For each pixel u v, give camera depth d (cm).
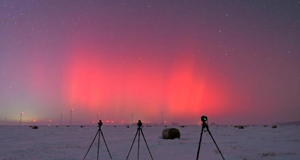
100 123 1391
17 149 1805
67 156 1447
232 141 2380
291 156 1335
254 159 1252
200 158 1341
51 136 3372
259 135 3397
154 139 2741
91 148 1847
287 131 4712
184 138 2870
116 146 1988
